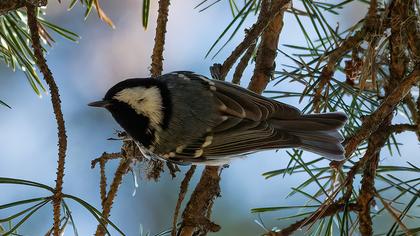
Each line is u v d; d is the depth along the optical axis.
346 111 2.69
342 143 2.68
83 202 2.64
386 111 2.65
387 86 2.68
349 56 2.71
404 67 2.67
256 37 2.69
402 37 2.67
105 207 2.68
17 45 2.70
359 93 2.67
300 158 2.68
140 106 2.70
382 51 2.69
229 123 2.70
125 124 2.70
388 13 2.68
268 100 2.70
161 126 2.70
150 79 2.71
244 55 2.71
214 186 2.69
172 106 2.70
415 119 2.67
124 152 2.70
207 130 2.70
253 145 2.69
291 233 2.64
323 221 2.68
